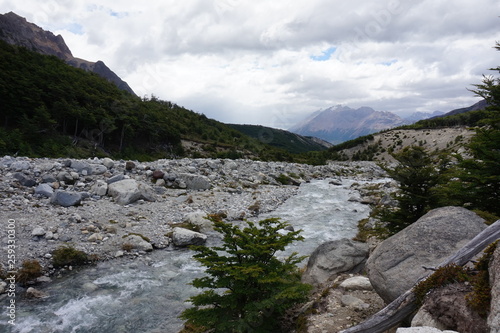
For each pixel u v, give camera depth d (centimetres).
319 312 825
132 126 9350
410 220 1206
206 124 16138
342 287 952
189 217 1919
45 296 1060
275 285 746
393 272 657
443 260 618
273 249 812
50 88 8888
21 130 7131
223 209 2288
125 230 1655
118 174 2500
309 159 10950
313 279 1091
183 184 2767
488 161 1055
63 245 1376
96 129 8562
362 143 17638
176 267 1363
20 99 7888
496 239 571
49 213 1666
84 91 10125
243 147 11800
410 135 16250
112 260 1374
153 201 2242
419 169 1184
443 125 16775
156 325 942
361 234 1873
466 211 731
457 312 479
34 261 1207
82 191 2138
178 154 9994
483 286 477
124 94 14325
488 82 1131
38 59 11612
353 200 3017
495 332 404
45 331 880
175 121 13438
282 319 841
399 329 450
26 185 2033
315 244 1761
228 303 727
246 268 720
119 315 985
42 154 6347
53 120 7444
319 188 3834
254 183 3456
